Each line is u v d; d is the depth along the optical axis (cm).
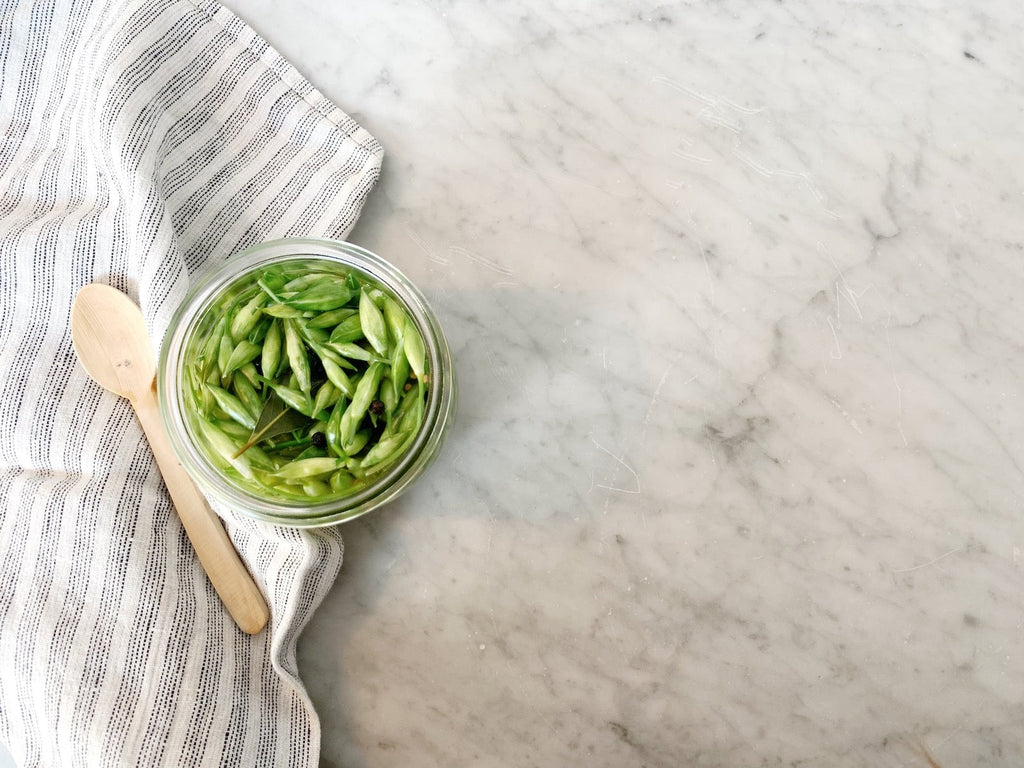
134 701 53
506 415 57
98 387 57
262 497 52
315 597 55
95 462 56
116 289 57
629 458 57
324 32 59
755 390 57
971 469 57
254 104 58
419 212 59
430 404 53
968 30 59
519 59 59
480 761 56
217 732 53
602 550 56
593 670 56
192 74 58
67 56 59
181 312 53
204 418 51
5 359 57
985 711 56
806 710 56
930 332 58
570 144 59
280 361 52
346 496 52
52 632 54
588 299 58
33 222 58
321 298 52
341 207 58
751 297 58
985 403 57
